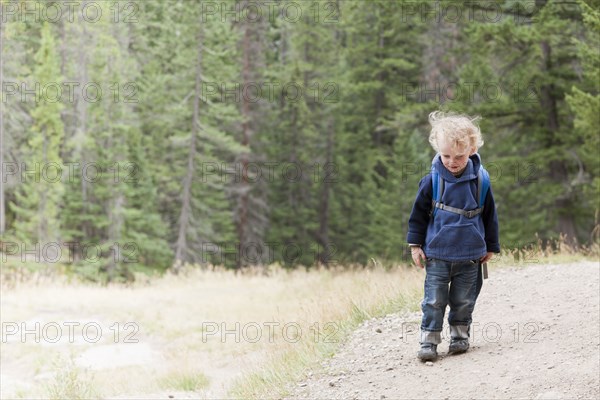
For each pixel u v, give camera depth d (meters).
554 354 6.28
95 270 35.84
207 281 23.39
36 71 34.84
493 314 8.12
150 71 43.22
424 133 29.58
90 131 39.75
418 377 6.35
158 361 12.71
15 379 11.87
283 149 48.66
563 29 22.16
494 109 24.06
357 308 9.62
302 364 8.09
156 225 41.31
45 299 19.30
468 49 25.53
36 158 35.22
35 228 36.06
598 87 19.41
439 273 6.40
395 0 24.28
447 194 6.23
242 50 42.72
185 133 40.03
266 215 48.12
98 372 11.95
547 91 24.64
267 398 7.37
